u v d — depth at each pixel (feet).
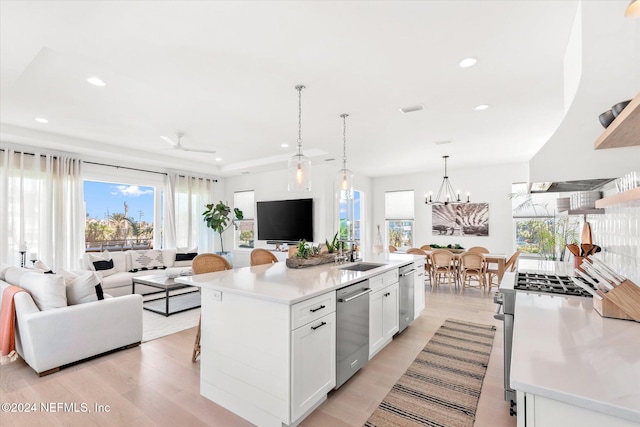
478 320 13.33
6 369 8.91
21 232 15.58
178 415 6.84
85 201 18.72
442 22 6.39
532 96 10.11
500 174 21.76
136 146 17.81
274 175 23.91
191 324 12.92
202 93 9.93
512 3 5.83
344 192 12.80
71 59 8.37
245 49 7.34
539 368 2.96
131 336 10.44
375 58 7.80
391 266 10.39
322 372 7.02
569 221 17.33
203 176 24.90
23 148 15.92
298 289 6.87
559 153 5.14
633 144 4.64
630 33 4.62
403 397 7.50
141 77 8.77
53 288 9.14
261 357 6.50
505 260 18.12
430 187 24.47
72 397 7.52
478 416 6.78
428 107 11.09
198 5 5.77
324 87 9.48
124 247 20.42
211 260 10.25
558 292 6.01
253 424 6.57
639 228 5.24
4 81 8.73
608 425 2.45
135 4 5.68
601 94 4.77
